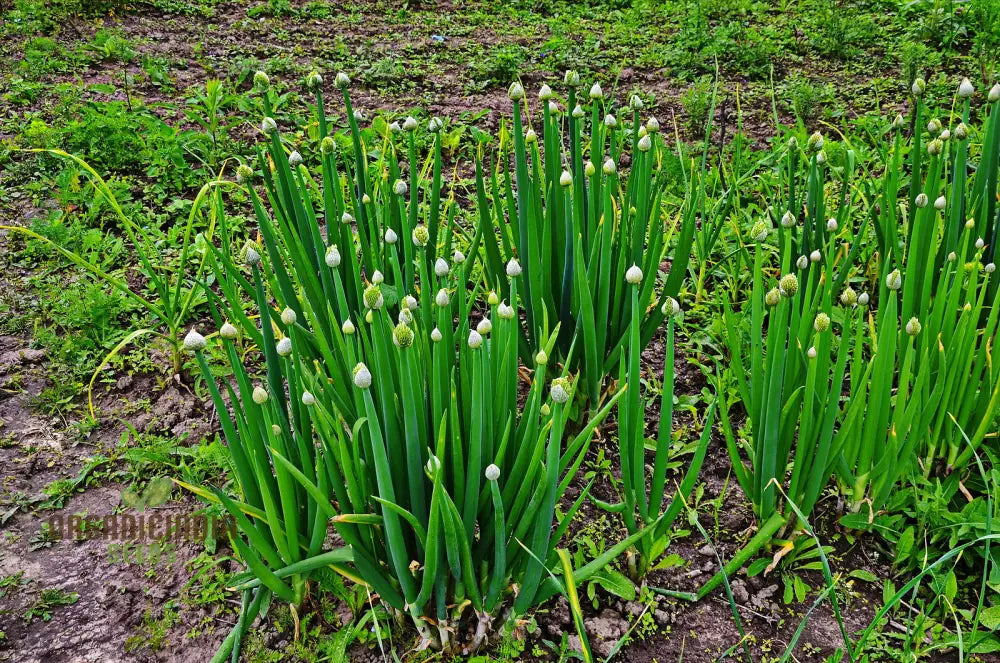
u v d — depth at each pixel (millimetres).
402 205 2543
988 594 2219
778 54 6281
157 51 6078
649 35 6809
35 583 2314
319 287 2574
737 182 3750
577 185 2471
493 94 5684
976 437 2326
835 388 2023
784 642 2162
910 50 5680
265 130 2523
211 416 2916
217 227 3811
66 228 3688
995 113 2668
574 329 2641
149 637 2170
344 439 1761
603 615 2225
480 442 1780
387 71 5805
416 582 1962
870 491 2338
